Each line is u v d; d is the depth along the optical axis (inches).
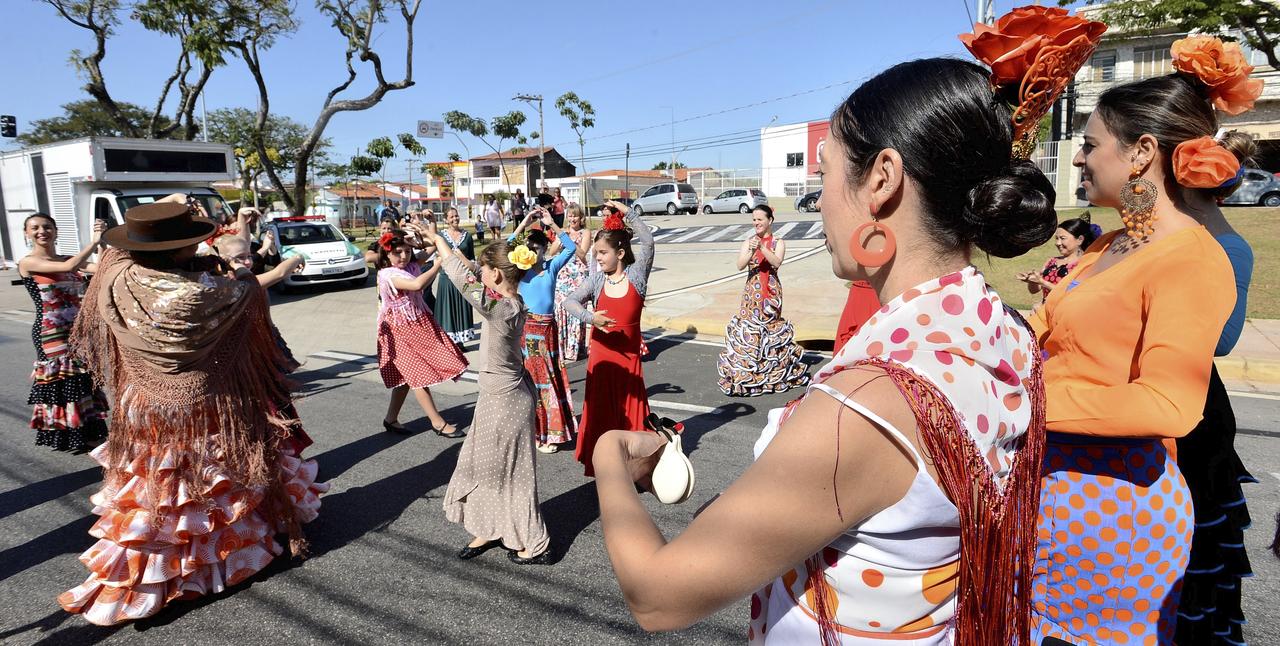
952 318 34.1
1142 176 65.7
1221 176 58.7
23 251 584.7
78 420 204.5
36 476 191.0
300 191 847.7
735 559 30.2
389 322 212.4
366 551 146.2
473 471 141.0
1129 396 57.7
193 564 121.8
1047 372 69.0
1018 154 36.6
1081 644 66.1
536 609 124.7
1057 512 65.1
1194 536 69.7
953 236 35.1
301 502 144.9
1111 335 62.5
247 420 126.2
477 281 140.3
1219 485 68.7
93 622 116.2
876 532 32.7
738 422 222.1
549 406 200.5
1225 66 61.6
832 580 34.8
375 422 233.5
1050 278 171.3
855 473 30.9
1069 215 705.0
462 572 137.6
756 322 251.0
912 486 31.5
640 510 36.1
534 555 139.6
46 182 525.7
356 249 580.4
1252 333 301.3
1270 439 193.8
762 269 250.8
